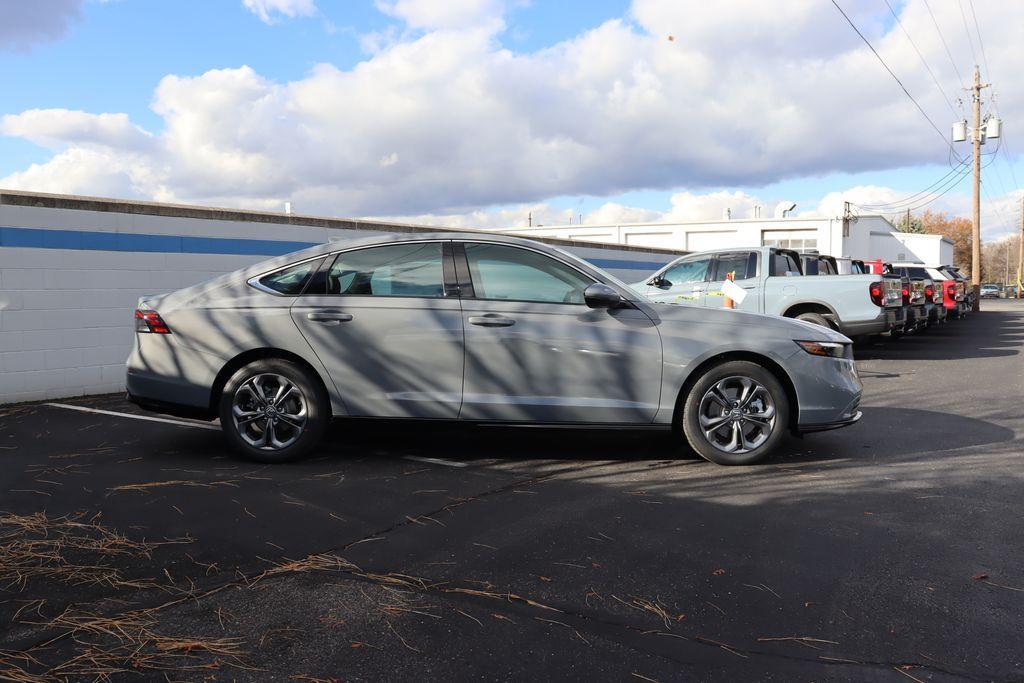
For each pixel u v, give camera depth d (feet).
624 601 9.93
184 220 29.09
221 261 30.25
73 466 16.44
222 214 30.22
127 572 10.65
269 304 17.01
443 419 16.85
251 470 16.25
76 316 26.20
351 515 13.26
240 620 9.27
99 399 25.88
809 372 16.92
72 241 26.02
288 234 32.58
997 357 42.68
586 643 8.81
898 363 39.83
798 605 9.87
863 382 32.01
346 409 16.89
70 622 9.13
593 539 12.19
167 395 17.15
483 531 12.53
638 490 14.99
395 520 13.03
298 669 8.18
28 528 12.33
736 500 14.37
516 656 8.49
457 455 17.85
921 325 56.24
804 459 17.66
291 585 10.30
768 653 8.64
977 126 119.14
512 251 17.26
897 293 39.50
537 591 10.21
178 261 28.96
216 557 11.24
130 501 13.87
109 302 27.04
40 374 25.38
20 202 24.70
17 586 10.12
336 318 16.74
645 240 140.56
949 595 10.18
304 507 13.66
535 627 9.19
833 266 44.42
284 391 16.97
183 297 17.46
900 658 8.57
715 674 8.18
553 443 19.24
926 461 17.49
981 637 9.05
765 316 17.51
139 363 17.29
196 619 9.28
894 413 24.13
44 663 8.18
